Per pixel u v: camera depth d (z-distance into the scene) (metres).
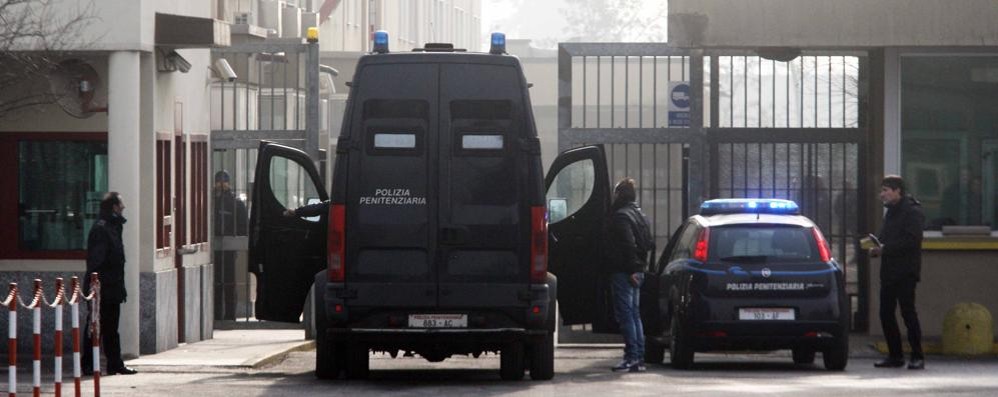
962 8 73.56
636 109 83.38
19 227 69.12
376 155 53.00
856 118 78.44
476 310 53.12
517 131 53.16
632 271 60.81
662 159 77.62
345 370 58.16
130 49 65.06
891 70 76.88
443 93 53.16
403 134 53.03
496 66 53.31
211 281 80.19
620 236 60.69
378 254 53.00
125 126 65.19
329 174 112.75
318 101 80.75
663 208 77.50
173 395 50.88
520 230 53.06
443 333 53.00
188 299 75.38
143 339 68.50
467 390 52.38
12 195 69.06
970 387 53.50
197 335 77.31
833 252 78.06
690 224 64.19
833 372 60.91
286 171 81.19
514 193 53.12
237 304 82.88
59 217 69.19
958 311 71.75
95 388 49.44
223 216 82.06
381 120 53.09
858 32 73.62
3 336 68.56
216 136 81.06
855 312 78.50
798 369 62.94
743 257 60.16
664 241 77.44
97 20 64.81
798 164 77.81
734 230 60.75
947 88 77.31
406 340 53.03
